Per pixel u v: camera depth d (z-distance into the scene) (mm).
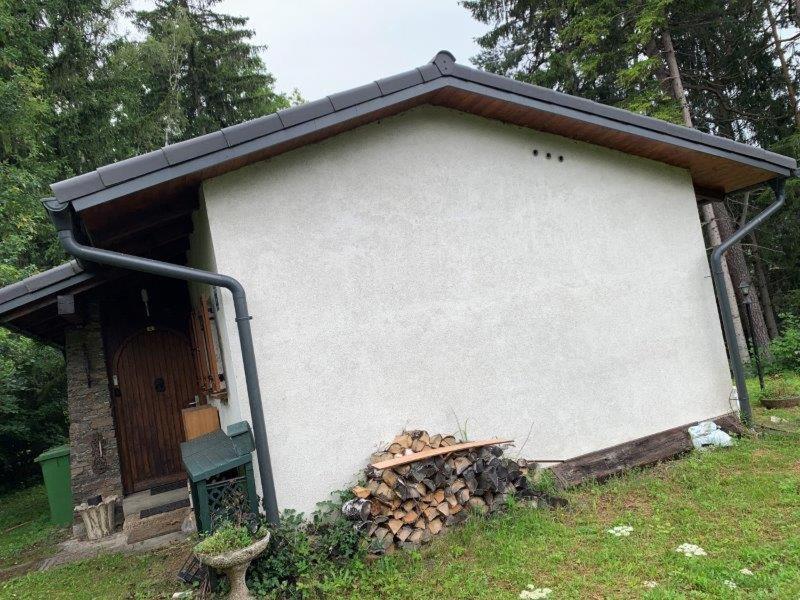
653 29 13180
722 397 7098
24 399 13992
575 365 6348
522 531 4871
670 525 4742
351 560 4559
